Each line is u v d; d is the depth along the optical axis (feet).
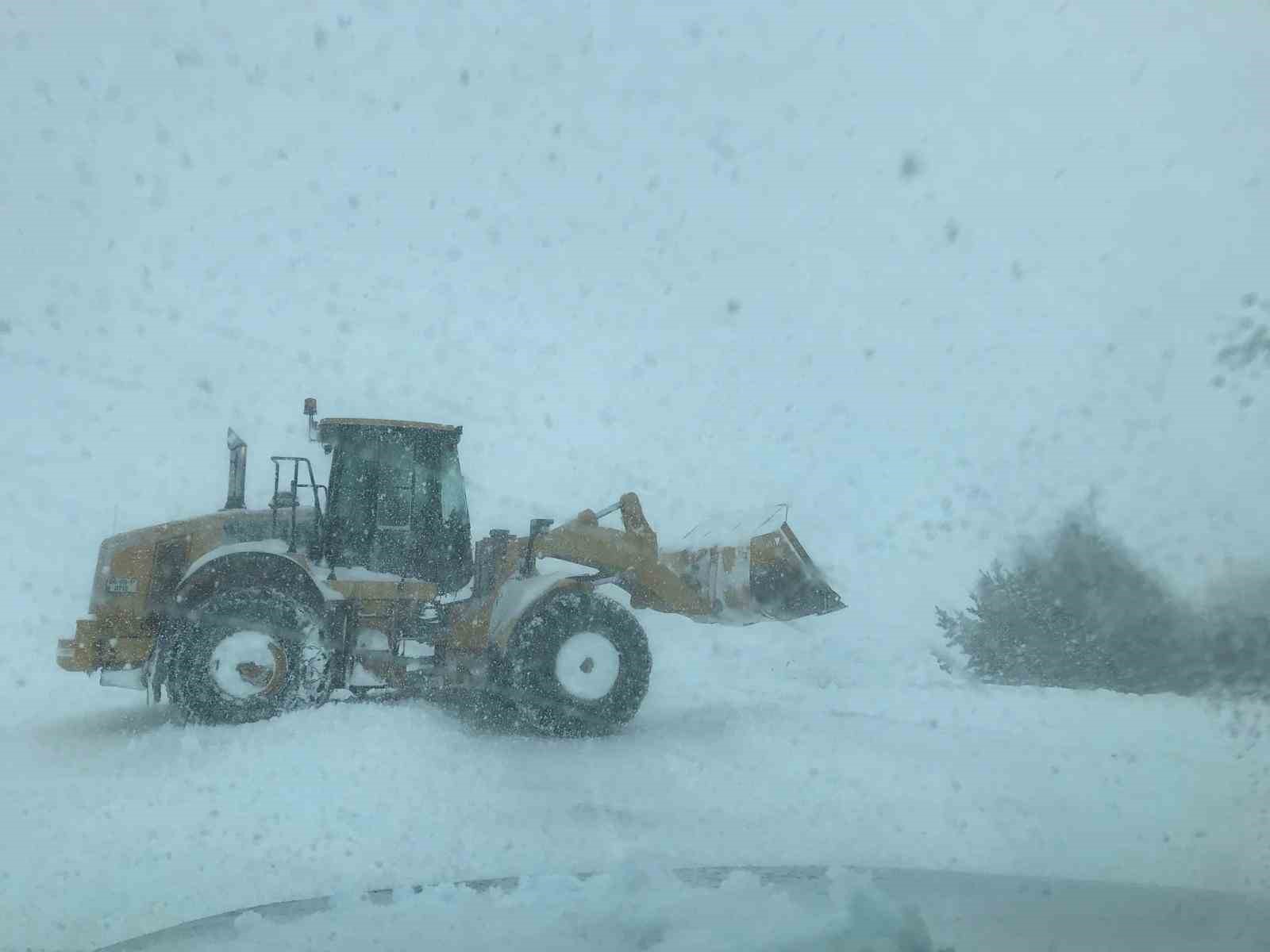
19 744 19.31
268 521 25.12
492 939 5.24
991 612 30.30
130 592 23.13
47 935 9.35
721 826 13.35
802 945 4.74
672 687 26.43
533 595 22.54
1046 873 9.93
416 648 24.67
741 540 26.96
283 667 22.53
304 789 15.71
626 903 5.60
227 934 5.78
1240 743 19.80
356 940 5.43
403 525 25.93
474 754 18.79
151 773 16.72
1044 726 21.50
